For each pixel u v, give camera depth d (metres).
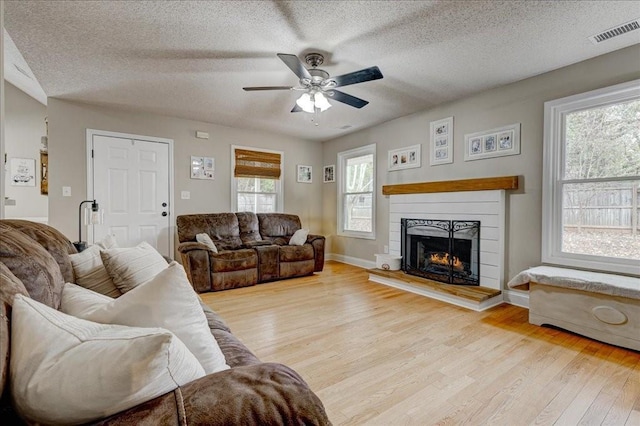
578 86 2.81
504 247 3.31
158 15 2.14
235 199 5.17
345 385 1.79
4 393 0.60
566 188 2.94
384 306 3.19
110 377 0.58
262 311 3.04
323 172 6.18
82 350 0.62
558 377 1.87
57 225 3.85
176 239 4.63
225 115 4.46
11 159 5.46
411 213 4.21
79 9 2.07
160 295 0.89
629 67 2.54
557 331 2.55
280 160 5.62
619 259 2.60
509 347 2.26
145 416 0.59
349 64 2.86
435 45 2.54
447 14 2.13
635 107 2.57
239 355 1.25
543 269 2.78
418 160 4.25
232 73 3.07
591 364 2.02
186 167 4.71
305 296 3.56
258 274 4.14
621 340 2.23
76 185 3.95
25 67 3.55
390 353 2.17
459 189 3.59
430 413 1.55
